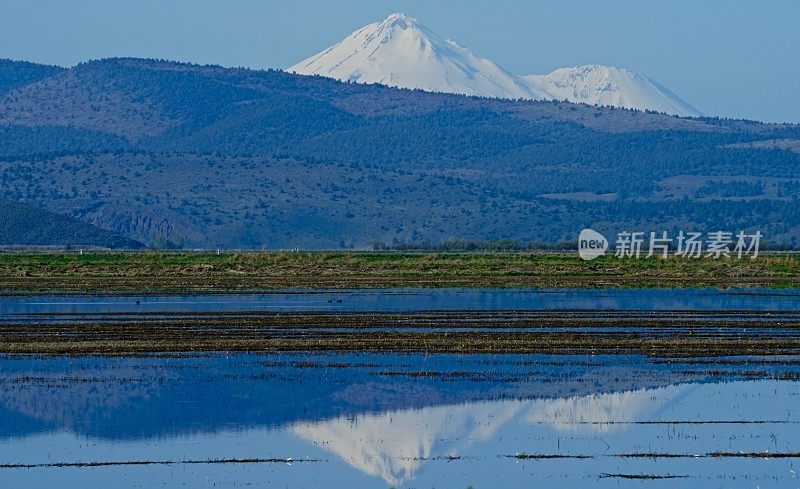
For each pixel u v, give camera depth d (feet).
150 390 376.27
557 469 283.79
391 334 501.56
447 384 386.93
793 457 294.25
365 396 367.25
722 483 271.69
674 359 437.99
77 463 289.74
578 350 458.91
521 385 384.68
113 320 567.18
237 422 333.01
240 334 506.07
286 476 279.28
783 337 500.74
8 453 300.20
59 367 419.95
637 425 328.29
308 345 468.75
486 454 298.15
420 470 283.38
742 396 368.07
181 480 275.59
